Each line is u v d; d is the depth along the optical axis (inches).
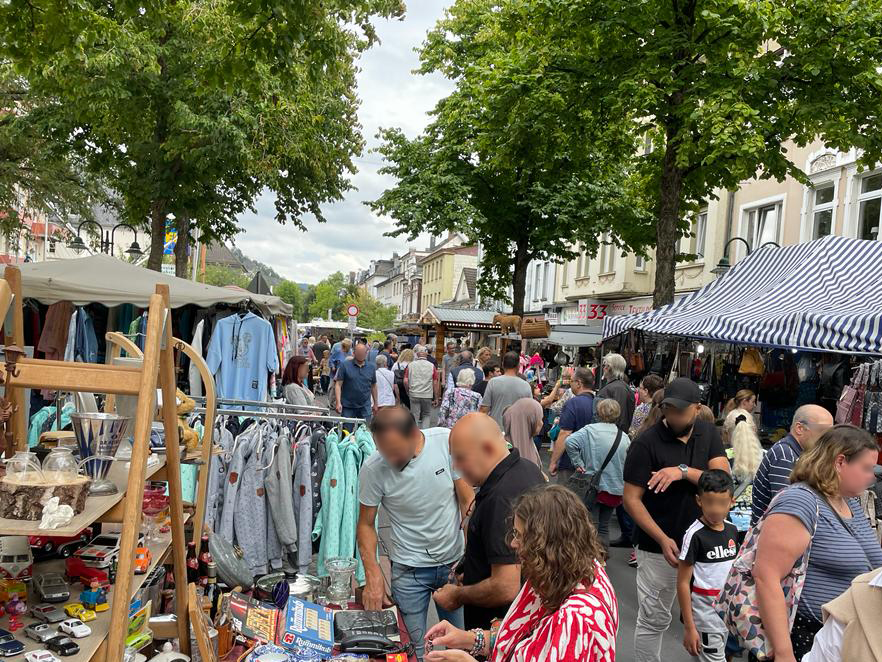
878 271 316.5
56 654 84.1
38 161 789.2
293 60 279.7
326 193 730.2
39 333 359.3
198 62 553.3
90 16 265.3
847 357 348.5
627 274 916.6
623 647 192.5
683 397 160.1
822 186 631.2
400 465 134.0
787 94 446.9
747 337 299.1
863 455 108.0
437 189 773.9
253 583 153.3
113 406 132.1
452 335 1323.8
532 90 489.7
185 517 137.4
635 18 434.6
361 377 438.6
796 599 107.8
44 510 74.5
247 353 330.3
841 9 407.2
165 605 124.1
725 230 756.0
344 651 120.8
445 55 773.3
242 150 553.9
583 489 270.7
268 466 187.5
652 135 548.4
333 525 186.2
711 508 151.0
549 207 755.4
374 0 281.3
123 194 660.7
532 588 78.4
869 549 110.2
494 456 114.1
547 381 746.2
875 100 423.8
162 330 92.4
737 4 402.6
